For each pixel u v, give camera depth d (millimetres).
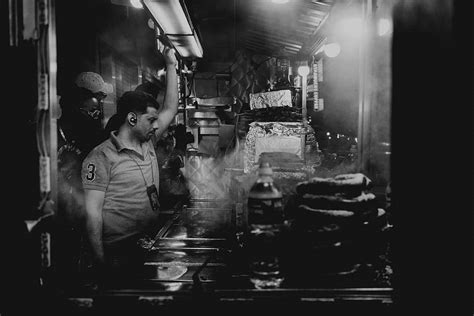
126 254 2078
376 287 1517
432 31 1348
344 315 1396
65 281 1608
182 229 2635
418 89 1412
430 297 1363
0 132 1491
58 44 3824
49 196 1511
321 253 1553
